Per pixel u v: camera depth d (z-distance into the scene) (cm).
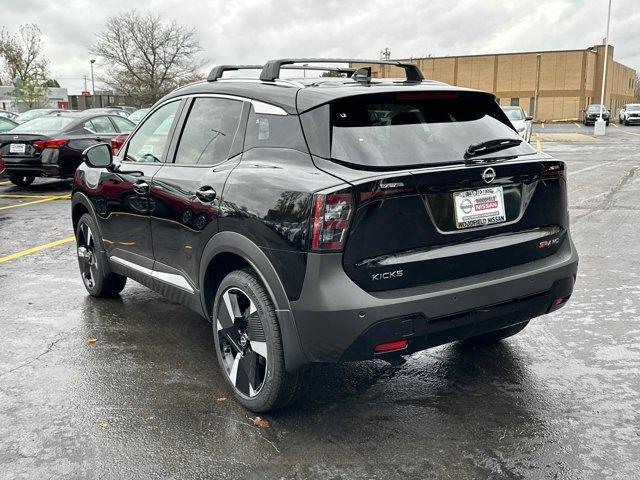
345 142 321
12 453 318
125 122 1413
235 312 360
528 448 317
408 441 325
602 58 7331
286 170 328
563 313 511
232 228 348
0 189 1359
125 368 420
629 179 1349
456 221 323
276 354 329
